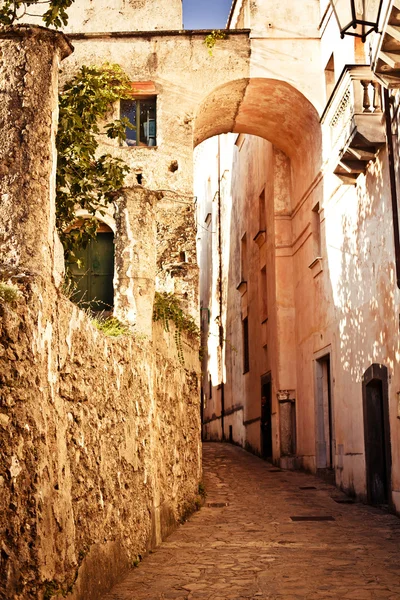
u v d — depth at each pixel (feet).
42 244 17.24
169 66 57.88
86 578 19.12
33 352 15.88
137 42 58.13
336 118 48.93
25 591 14.69
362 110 41.96
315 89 57.36
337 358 51.65
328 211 54.19
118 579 23.16
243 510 41.55
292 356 66.59
